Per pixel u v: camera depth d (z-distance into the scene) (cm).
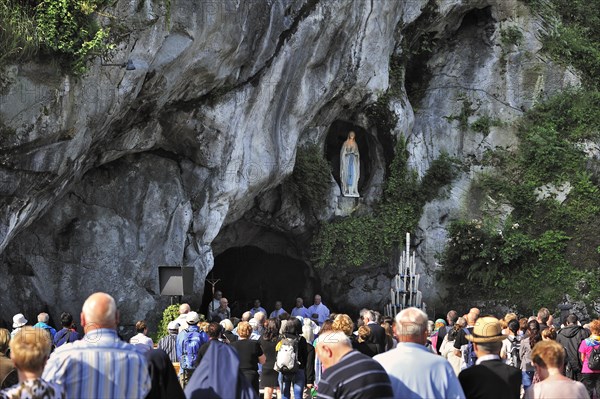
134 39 1602
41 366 514
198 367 602
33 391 503
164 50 1731
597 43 2789
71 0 1465
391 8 2344
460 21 2664
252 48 2005
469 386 641
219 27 1828
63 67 1477
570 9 2806
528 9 2686
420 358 602
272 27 2027
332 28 2177
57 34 1451
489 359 648
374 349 1043
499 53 2672
